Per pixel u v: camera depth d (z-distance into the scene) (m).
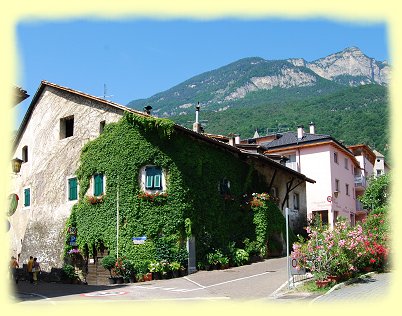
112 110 29.69
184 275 26.86
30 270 28.62
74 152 31.42
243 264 29.67
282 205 36.88
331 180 47.31
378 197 39.00
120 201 27.72
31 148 34.91
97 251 28.61
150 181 27.81
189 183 28.55
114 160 28.41
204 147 30.05
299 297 17.61
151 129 28.06
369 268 21.33
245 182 32.91
